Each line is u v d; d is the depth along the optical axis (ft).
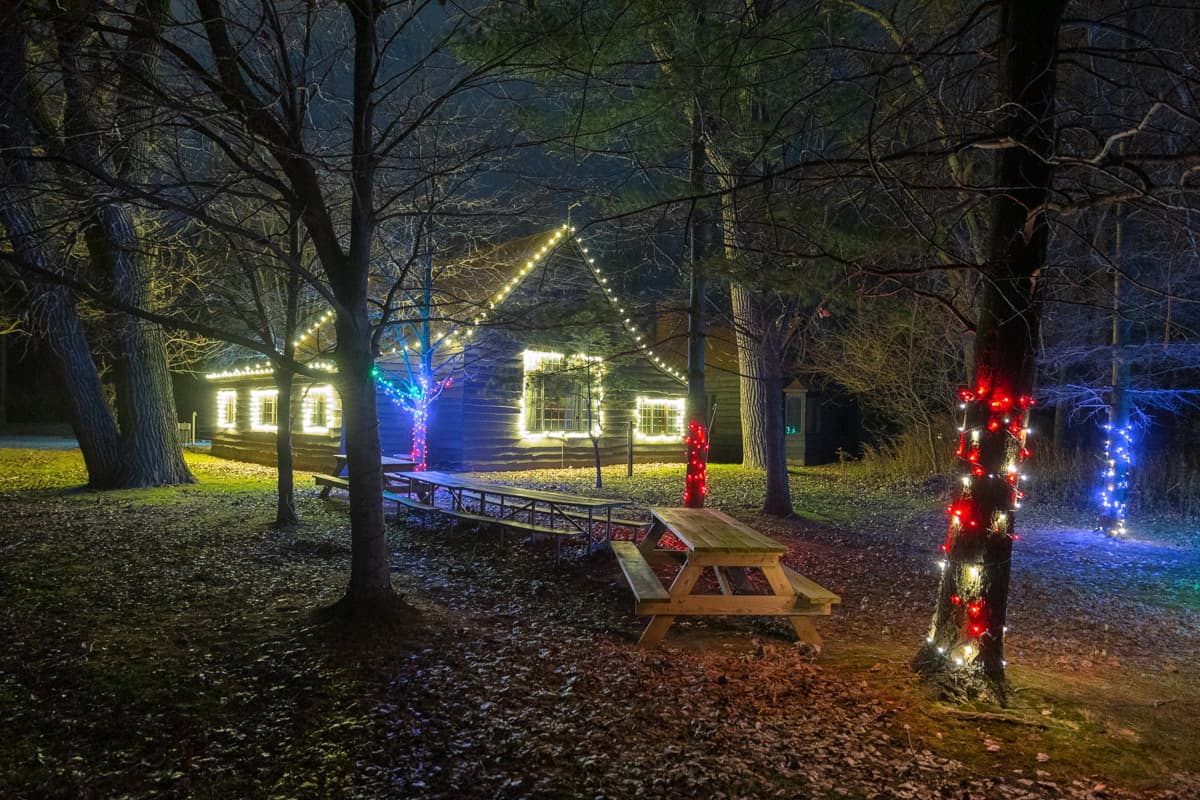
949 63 18.13
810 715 14.83
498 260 58.80
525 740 13.35
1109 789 12.71
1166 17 23.76
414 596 22.53
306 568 25.70
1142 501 44.50
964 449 16.93
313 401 61.05
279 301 41.91
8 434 98.73
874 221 25.09
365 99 18.54
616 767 12.50
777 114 25.22
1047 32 15.64
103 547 28.19
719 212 28.89
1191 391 42.24
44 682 15.46
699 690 15.71
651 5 20.66
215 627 19.08
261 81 17.98
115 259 40.68
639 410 71.31
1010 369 16.31
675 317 73.92
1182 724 15.83
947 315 38.81
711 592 23.52
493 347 57.26
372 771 12.30
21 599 21.01
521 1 19.03
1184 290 33.68
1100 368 48.98
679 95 22.57
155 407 47.60
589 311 25.04
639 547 27.32
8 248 22.79
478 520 29.27
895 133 22.40
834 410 87.35
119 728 13.69
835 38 22.75
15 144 17.15
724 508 41.39
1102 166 14.32
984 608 16.43
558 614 21.22
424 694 15.17
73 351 44.78
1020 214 16.01
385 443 56.59
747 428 68.80
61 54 15.58
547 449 63.26
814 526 37.22
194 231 25.23
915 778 12.66
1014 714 15.40
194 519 34.78
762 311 38.70
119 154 19.95
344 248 32.12
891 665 17.84
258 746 13.10
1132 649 21.03
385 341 50.39
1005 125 16.03
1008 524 16.49
